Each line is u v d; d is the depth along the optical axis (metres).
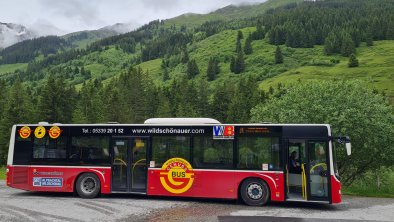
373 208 16.05
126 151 17.97
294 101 33.75
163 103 121.94
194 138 17.28
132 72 176.50
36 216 13.22
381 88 148.12
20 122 74.69
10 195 19.14
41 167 18.61
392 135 30.11
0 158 69.00
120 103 115.44
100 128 18.39
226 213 14.21
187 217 13.22
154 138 17.75
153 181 17.47
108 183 17.94
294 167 16.28
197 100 144.38
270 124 16.67
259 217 13.38
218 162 16.88
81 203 16.39
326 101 31.47
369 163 32.34
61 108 89.06
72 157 18.42
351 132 29.30
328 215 14.07
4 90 117.50
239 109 123.75
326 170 15.86
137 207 15.42
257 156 16.55
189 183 17.02
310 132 16.25
